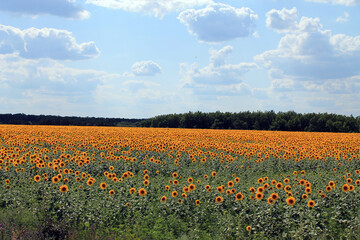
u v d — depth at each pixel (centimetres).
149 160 2138
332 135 5116
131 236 1003
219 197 1192
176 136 4059
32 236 911
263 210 1114
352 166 2112
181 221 1131
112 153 2266
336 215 1114
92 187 1456
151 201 1331
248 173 1936
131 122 11856
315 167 2162
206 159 2283
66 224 1004
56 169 1642
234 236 1034
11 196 1285
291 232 987
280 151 2691
